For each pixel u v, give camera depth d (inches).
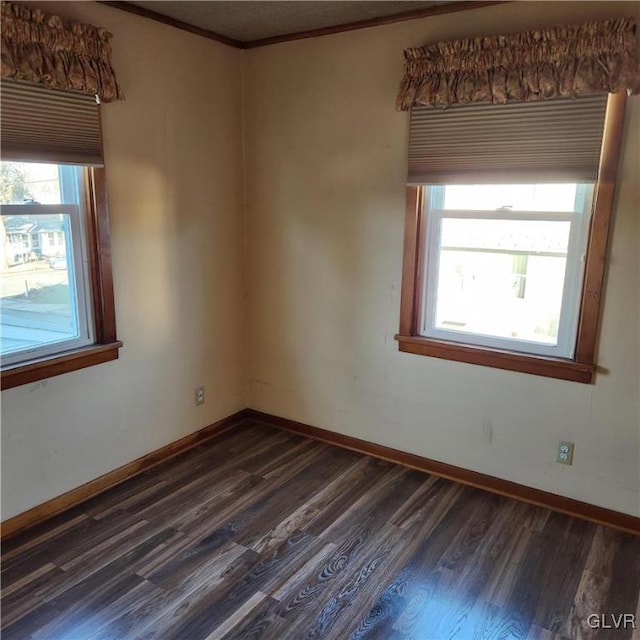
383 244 118.0
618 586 86.0
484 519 103.7
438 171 106.6
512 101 96.3
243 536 97.7
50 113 91.4
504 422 110.4
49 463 101.3
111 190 105.0
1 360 93.2
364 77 113.4
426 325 118.5
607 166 91.5
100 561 90.1
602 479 102.3
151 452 122.1
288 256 132.4
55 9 90.8
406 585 85.8
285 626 77.3
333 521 102.5
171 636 75.3
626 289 94.3
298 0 99.4
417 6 102.1
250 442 135.3
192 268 125.4
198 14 107.6
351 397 130.0
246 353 145.5
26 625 76.7
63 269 101.2
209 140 124.4
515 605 81.9
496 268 108.2
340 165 120.2
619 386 97.9
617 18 86.7
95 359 106.2
